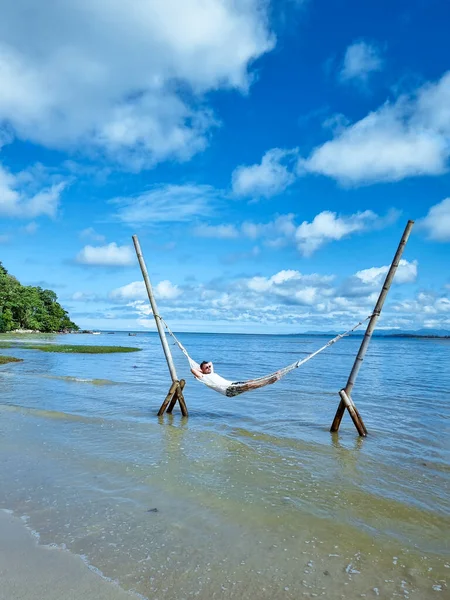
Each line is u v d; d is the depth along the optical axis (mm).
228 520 5977
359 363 11203
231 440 10344
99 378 22438
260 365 34250
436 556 5211
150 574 4617
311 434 11227
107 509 6215
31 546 5121
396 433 11445
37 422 11641
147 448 9453
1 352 41500
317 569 4840
